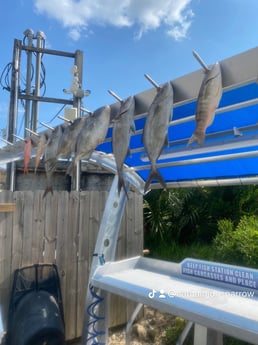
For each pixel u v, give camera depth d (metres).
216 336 2.03
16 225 3.11
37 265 3.08
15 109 5.18
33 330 2.42
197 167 2.72
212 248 4.95
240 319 1.40
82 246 3.51
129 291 1.95
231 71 1.32
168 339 3.31
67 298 3.33
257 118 1.83
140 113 1.80
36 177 5.25
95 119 1.94
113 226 2.71
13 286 2.94
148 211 5.96
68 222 3.44
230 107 1.54
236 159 2.18
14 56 5.34
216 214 6.20
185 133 2.17
